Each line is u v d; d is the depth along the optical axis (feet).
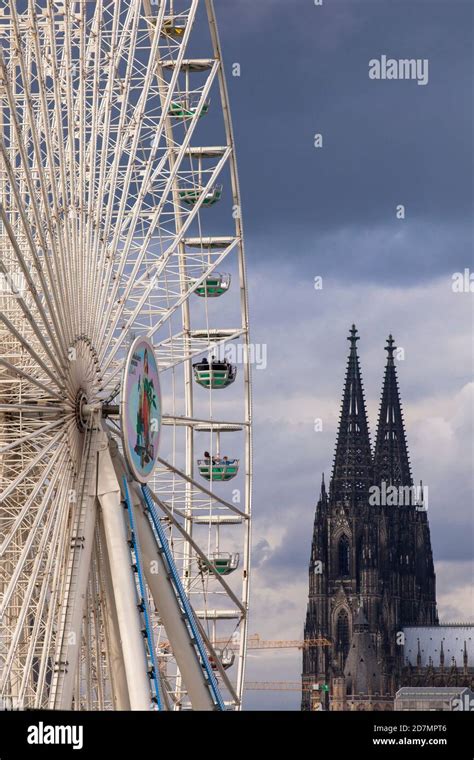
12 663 276.41
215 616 387.55
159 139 337.93
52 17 298.35
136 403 306.96
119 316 324.80
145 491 317.01
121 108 326.85
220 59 368.27
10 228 260.42
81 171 309.01
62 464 293.02
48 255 280.10
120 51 327.88
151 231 333.01
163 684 351.05
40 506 280.72
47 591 292.40
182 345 364.79
